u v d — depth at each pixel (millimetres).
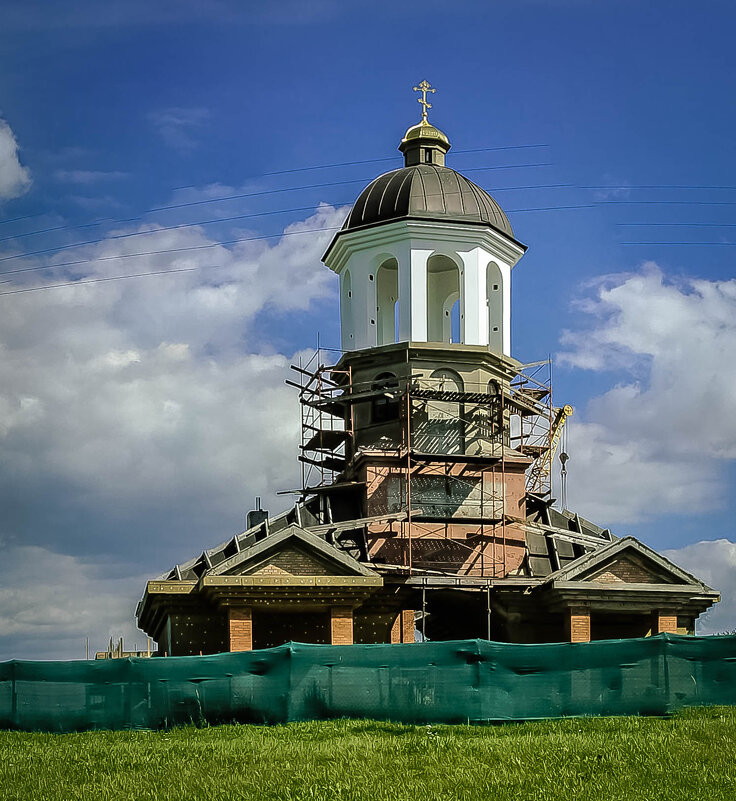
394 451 53375
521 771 30828
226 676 40344
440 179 56844
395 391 54000
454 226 55406
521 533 54000
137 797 29266
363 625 51375
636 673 40094
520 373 56781
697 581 51375
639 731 36094
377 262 56281
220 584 48094
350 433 55406
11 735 39156
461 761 32125
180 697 40250
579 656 40094
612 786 29188
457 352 54719
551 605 51375
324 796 28781
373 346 55750
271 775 31078
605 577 50938
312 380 56375
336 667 40188
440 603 53938
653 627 51688
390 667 40062
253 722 39969
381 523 52750
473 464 54094
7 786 30625
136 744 36562
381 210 56031
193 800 28812
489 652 39938
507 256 57344
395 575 50844
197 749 35062
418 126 59219
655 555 51156
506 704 39656
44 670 40469
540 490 59094
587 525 57094
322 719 39781
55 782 31094
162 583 49844
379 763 32250
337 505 54219
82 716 40219
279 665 40219
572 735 35812
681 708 39906
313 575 48844
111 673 40438
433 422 54562
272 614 50750
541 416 58219
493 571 53188
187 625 50438
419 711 39656
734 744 33438
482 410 55000
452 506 53719
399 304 55562
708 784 29266
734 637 40594
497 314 56812
